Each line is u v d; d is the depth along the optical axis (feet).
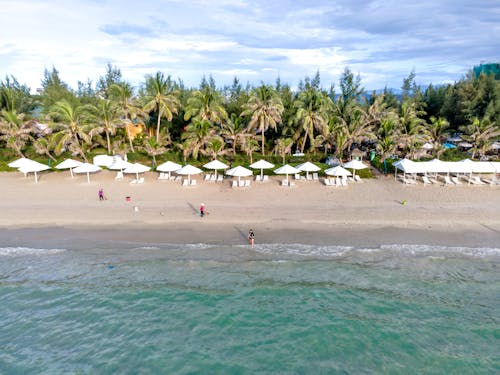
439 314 52.90
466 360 44.75
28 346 47.98
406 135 130.00
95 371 43.68
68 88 231.30
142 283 60.80
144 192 104.42
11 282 61.05
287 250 69.00
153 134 170.09
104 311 54.75
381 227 77.87
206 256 67.51
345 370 43.57
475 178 112.98
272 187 109.19
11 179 120.78
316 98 135.64
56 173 129.18
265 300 56.65
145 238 74.33
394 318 52.39
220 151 130.31
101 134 159.12
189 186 110.73
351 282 60.08
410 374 42.75
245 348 47.52
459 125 178.60
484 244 70.03
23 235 75.87
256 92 140.87
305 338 49.08
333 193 101.86
